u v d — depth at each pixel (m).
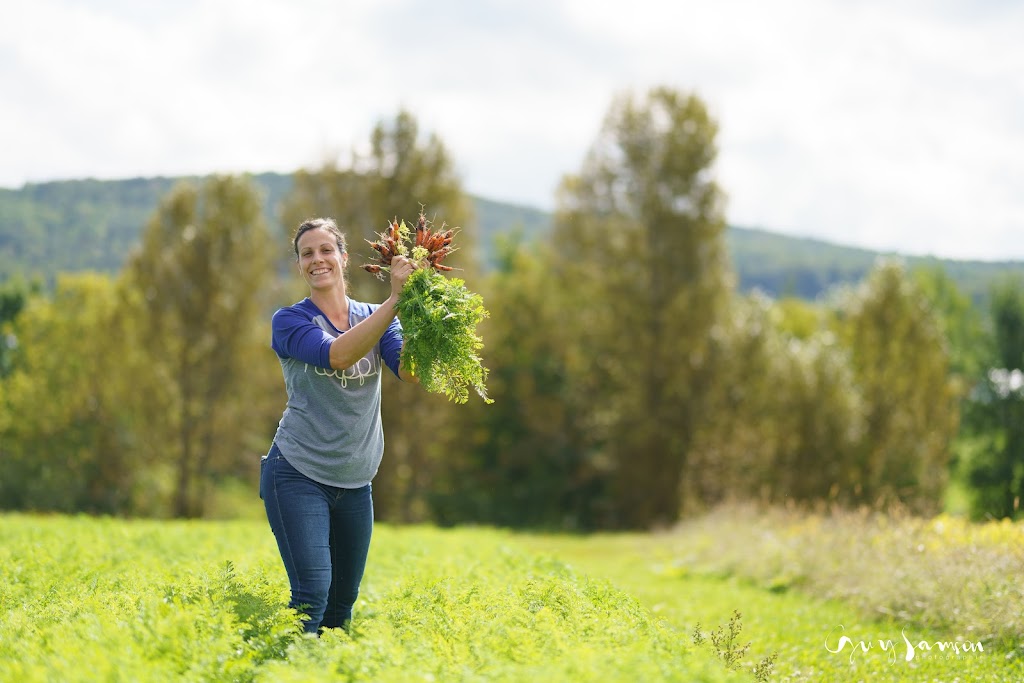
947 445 38.44
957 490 39.38
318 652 4.75
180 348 41.72
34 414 41.72
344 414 5.89
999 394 45.38
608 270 41.81
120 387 41.56
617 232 42.00
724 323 40.59
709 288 40.88
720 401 40.00
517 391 46.41
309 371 5.85
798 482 34.78
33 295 62.56
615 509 42.09
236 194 42.19
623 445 41.12
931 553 11.08
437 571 9.36
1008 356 46.19
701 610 11.39
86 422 41.75
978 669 7.38
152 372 41.34
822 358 36.03
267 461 5.95
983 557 10.34
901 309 38.91
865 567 12.35
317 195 40.75
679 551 20.50
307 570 5.74
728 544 18.22
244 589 5.90
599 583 7.68
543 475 45.69
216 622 4.97
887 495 20.66
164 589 6.42
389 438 40.66
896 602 10.59
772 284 152.50
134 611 5.39
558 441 46.34
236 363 41.91
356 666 4.55
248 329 42.06
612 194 42.16
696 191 41.41
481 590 7.21
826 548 14.61
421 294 5.71
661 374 40.94
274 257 42.84
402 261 5.82
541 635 5.28
